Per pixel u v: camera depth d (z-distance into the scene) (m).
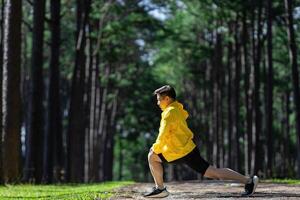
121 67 46.25
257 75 29.73
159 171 8.24
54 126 25.55
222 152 38.88
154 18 33.53
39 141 21.75
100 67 44.06
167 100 8.05
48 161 25.25
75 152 28.62
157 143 8.04
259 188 11.90
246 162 32.25
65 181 28.17
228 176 8.34
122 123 59.62
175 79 52.00
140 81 49.44
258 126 29.11
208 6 31.16
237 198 8.46
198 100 53.47
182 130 7.99
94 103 38.47
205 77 45.94
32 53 22.09
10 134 17.97
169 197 9.41
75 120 28.67
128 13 32.34
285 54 36.69
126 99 54.62
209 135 46.44
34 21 22.14
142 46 42.28
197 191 11.49
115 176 87.81
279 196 8.75
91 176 38.53
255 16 32.56
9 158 17.95
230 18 31.83
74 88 28.52
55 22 25.44
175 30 37.56
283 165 49.62
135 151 70.25
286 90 45.72
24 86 45.44
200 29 40.00
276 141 60.28
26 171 21.31
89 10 28.56
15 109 18.06
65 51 43.72
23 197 11.02
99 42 32.41
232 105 45.12
